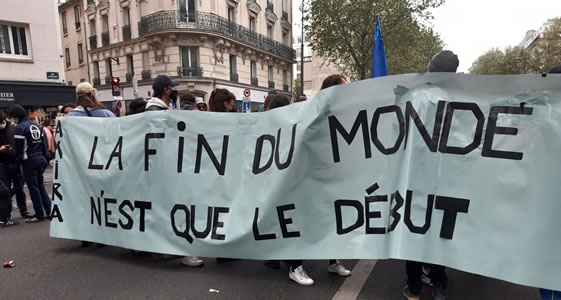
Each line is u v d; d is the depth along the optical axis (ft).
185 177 10.79
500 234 7.45
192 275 10.66
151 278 10.49
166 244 10.85
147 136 11.30
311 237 9.34
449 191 7.95
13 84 43.50
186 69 67.51
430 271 8.64
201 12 66.95
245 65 79.66
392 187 8.57
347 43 70.79
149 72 71.36
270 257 9.70
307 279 9.90
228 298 9.16
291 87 103.35
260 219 9.72
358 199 8.91
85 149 12.48
